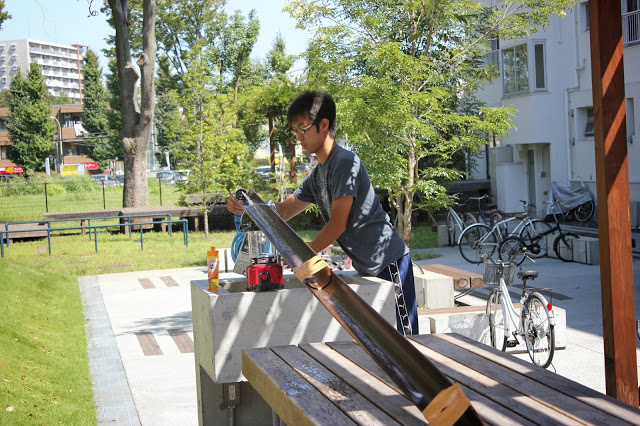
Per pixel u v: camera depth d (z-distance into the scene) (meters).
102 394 5.91
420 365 1.65
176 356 7.30
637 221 17.56
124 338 8.19
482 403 2.05
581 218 19.72
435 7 11.20
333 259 10.25
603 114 3.71
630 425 1.84
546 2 11.62
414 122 10.14
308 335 3.30
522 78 21.72
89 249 17.72
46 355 6.61
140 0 40.72
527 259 13.78
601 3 3.68
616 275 3.71
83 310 10.02
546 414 1.93
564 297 9.83
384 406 2.02
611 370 3.73
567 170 21.09
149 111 24.17
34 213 29.67
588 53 20.16
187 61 20.84
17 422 4.54
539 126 21.38
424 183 10.95
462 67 11.90
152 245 18.41
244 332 3.21
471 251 14.65
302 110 3.38
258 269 3.31
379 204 3.62
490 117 10.81
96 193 45.09
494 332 6.88
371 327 1.84
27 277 10.74
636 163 17.95
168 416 5.32
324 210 3.69
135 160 24.31
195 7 45.12
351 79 10.71
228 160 20.41
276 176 20.77
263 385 2.48
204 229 21.09
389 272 3.58
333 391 2.19
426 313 7.15
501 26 11.95
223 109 20.73
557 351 6.97
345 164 3.38
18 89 66.81
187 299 10.84
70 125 87.12
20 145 65.25
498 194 23.39
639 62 17.78
